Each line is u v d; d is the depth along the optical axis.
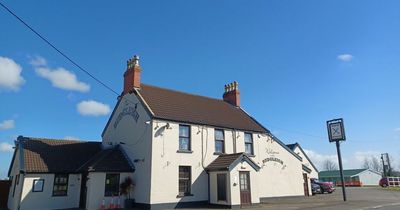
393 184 58.22
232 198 21.94
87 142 27.83
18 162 23.36
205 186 23.66
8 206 24.69
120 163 22.92
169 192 21.67
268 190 27.67
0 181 25.31
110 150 24.17
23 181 21.61
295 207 20.69
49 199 22.34
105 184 21.78
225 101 32.41
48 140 25.94
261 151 28.23
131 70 25.69
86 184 23.05
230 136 26.33
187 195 22.50
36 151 23.89
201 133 24.45
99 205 21.22
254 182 23.62
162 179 21.53
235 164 22.75
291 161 30.47
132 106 24.56
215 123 25.44
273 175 28.50
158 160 21.61
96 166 21.62
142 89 25.39
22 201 21.28
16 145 24.84
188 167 23.27
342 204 21.94
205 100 29.75
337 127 26.31
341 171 25.61
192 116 24.66
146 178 21.47
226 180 22.50
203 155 24.09
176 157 22.59
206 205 23.25
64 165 23.64
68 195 23.17
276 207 21.28
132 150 23.48
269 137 29.31
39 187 22.12
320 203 23.17
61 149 25.42
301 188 30.58
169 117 22.88
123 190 22.00
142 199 21.47
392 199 26.25
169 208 21.41
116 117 26.47
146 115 22.72
